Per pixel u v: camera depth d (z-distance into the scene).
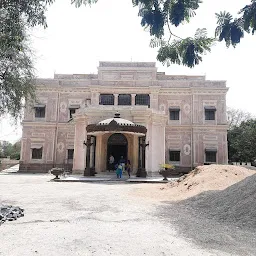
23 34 7.97
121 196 12.26
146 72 36.44
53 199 11.20
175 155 34.81
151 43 4.48
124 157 25.94
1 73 13.58
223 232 6.27
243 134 42.03
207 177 13.89
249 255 4.68
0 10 6.83
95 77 38.06
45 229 6.21
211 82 35.50
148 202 10.72
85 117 25.36
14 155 48.97
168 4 3.54
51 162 34.84
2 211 7.70
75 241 5.29
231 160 44.41
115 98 35.19
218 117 34.84
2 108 14.38
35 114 35.97
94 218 7.50
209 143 34.50
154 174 24.80
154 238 5.60
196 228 6.61
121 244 5.15
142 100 35.22
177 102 35.66
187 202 10.64
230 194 9.82
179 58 4.34
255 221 7.03
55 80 36.25
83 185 17.31
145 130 22.38
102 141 25.39
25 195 12.45
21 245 5.00
